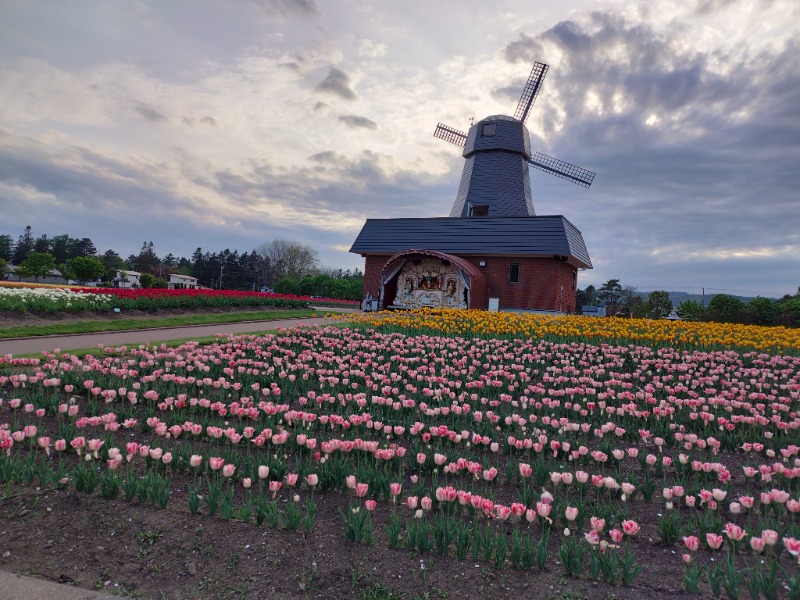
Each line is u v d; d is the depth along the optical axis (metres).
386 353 17.08
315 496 6.52
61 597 4.33
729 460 8.52
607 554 4.92
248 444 7.48
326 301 66.38
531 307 38.53
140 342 19.38
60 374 11.41
